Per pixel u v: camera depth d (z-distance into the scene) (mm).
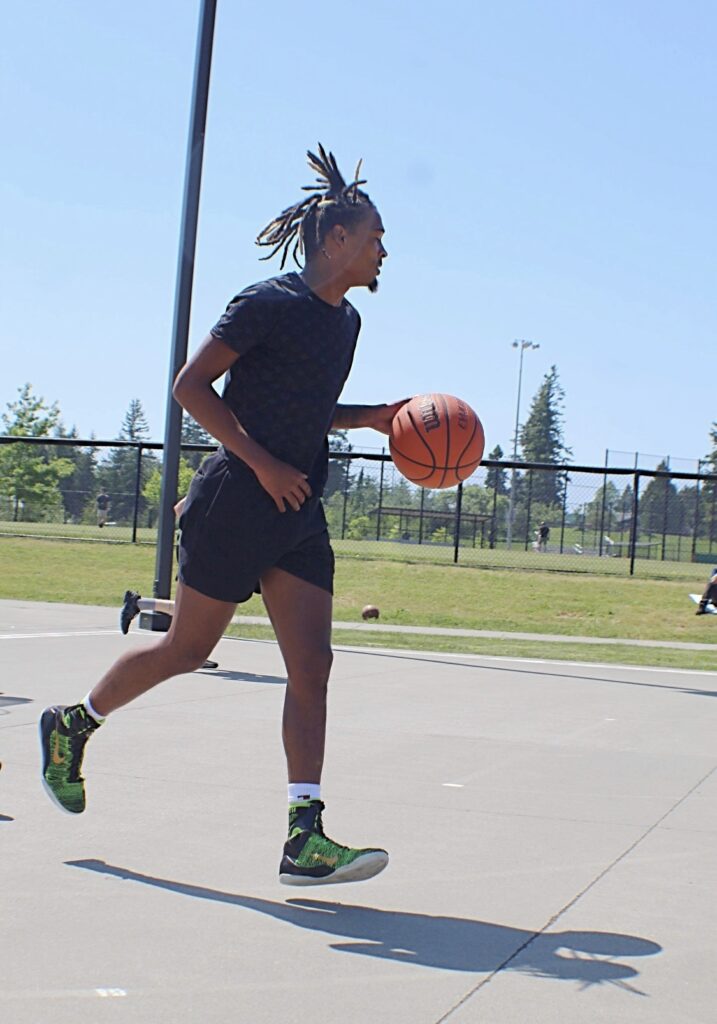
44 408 68875
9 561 24094
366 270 4156
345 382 4297
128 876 4238
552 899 4168
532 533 29109
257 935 3664
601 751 7246
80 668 10078
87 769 6062
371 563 24047
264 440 4074
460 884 4309
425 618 20047
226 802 5422
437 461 4699
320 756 4109
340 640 15156
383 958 3496
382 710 8719
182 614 4230
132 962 3387
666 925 3914
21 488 31906
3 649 11625
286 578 4152
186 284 12070
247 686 9562
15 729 7047
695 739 7875
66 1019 2959
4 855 4465
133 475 31281
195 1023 2965
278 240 4422
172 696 8844
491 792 5902
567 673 12219
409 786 5977
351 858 3938
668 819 5438
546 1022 3051
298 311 4055
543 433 106375
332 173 4324
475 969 3434
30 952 3441
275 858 4535
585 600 21562
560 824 5277
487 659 13445
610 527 28891
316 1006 3107
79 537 27109
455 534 24844
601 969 3469
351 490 28953
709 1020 3111
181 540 4227
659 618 20453
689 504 28672
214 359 3969
